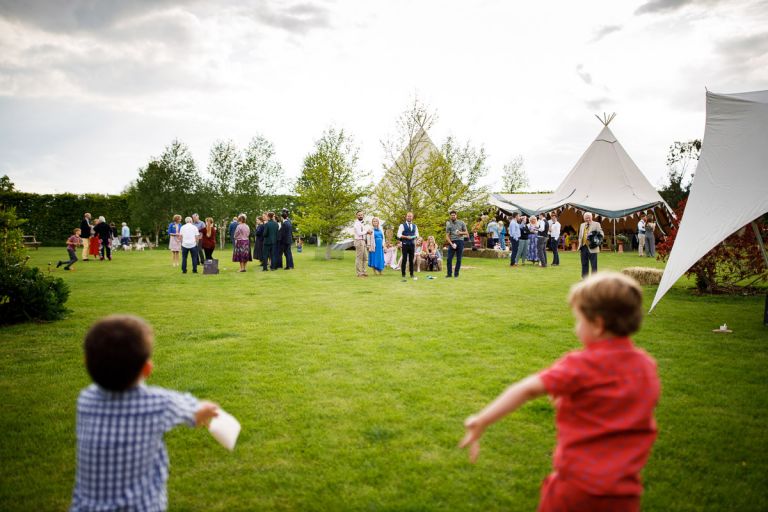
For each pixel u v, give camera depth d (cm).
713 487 297
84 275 1436
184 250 1501
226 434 190
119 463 167
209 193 3334
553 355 570
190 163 3356
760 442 356
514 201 3039
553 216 1900
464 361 547
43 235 3162
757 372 509
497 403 169
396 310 862
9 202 3020
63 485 305
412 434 368
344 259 2203
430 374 502
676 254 756
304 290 1123
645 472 315
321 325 735
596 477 161
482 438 361
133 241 3319
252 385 471
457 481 304
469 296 1028
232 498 288
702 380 486
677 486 299
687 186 3316
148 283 1247
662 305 912
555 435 366
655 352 584
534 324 734
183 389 458
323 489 296
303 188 2233
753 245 1023
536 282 1276
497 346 611
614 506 161
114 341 168
